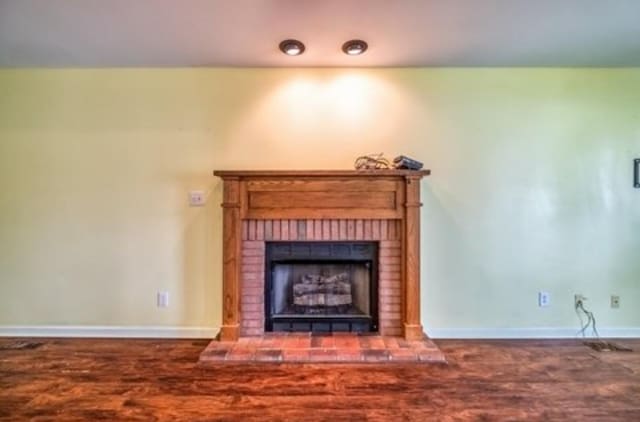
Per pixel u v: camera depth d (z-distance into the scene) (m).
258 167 3.39
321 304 3.38
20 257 3.39
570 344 3.23
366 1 2.72
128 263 3.40
